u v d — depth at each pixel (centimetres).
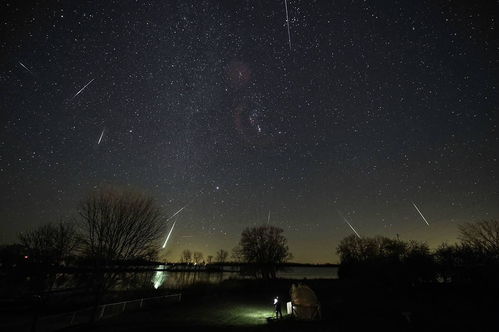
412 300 2645
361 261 5056
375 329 1814
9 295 2122
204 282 4794
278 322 2056
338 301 2877
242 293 4041
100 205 1988
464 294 2627
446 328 1723
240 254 6800
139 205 2078
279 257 6700
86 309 2109
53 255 2328
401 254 3981
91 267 1930
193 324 1986
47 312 2125
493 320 1800
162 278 5134
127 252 1980
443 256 3353
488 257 2683
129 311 2389
